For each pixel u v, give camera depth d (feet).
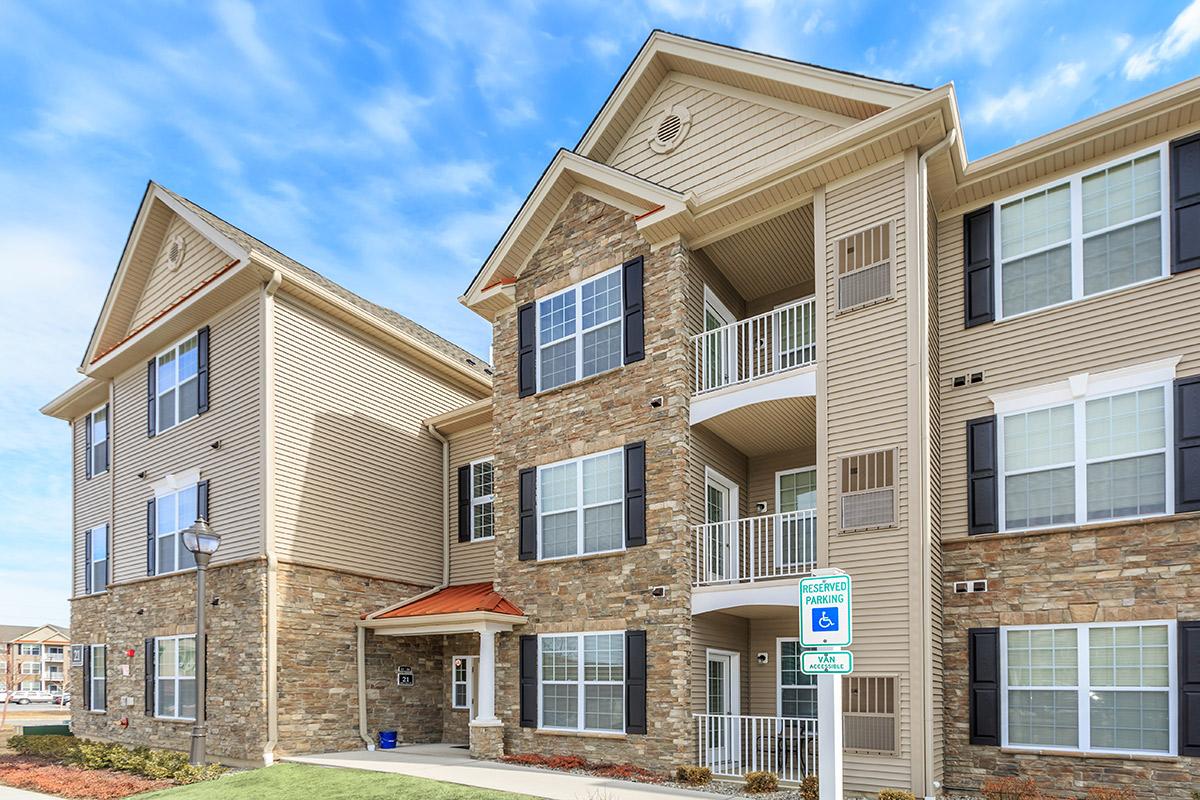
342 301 61.62
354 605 59.93
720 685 48.26
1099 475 37.01
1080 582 36.63
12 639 341.62
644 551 46.14
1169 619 34.01
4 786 49.34
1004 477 39.83
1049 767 36.06
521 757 47.80
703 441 48.52
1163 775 33.19
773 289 56.13
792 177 43.83
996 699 37.78
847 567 39.34
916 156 40.60
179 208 64.90
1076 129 38.40
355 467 62.49
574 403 51.78
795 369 43.16
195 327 64.64
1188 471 34.35
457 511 69.46
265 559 54.03
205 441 61.36
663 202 47.75
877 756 36.47
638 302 49.34
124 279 71.31
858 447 40.14
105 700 72.33
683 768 40.50
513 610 51.62
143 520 67.62
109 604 69.82
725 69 49.24
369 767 46.26
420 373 70.54
